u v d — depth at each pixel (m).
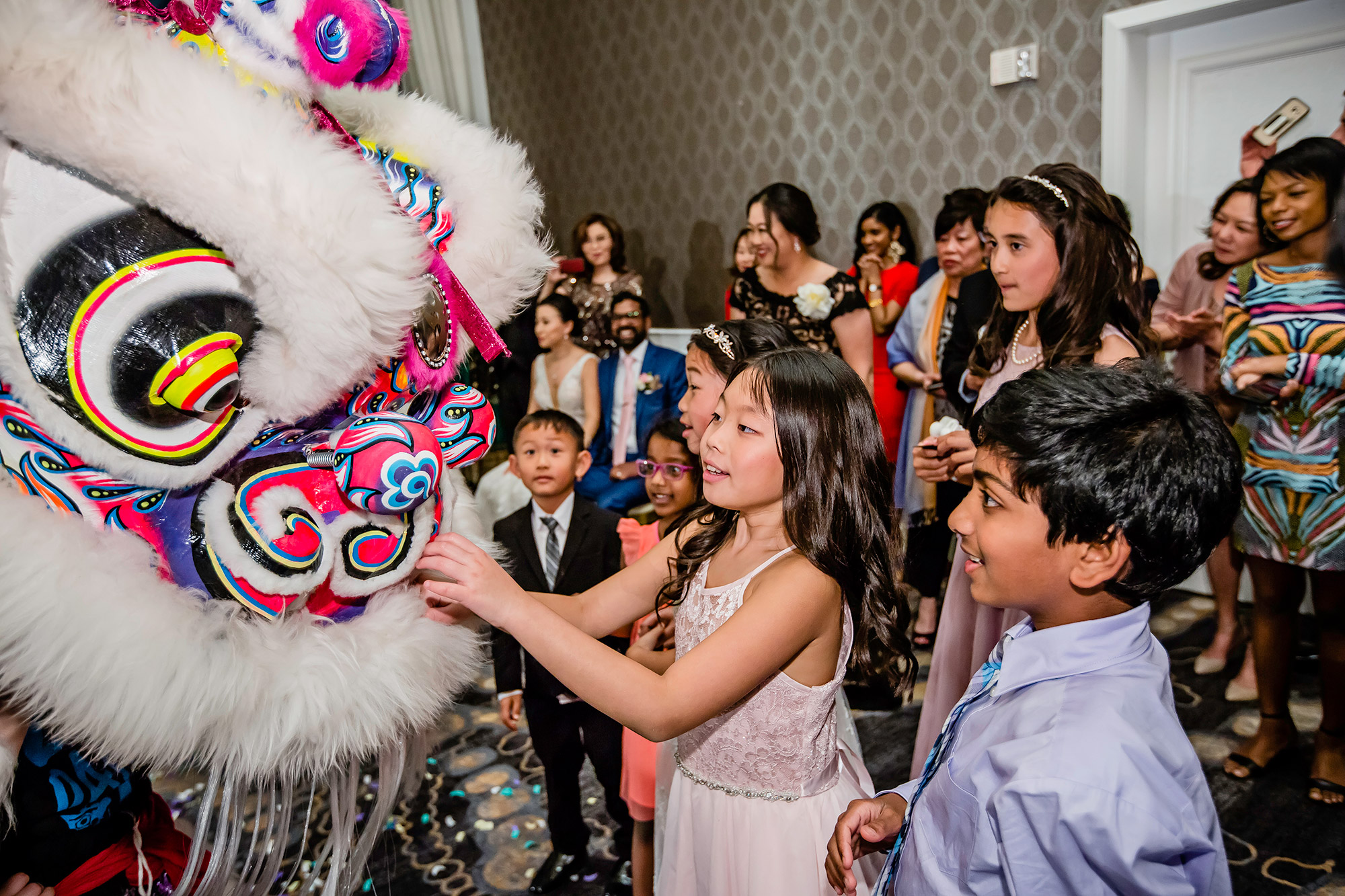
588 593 1.41
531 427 1.95
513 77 5.22
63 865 0.98
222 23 0.79
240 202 0.68
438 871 2.03
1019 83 3.49
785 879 1.22
